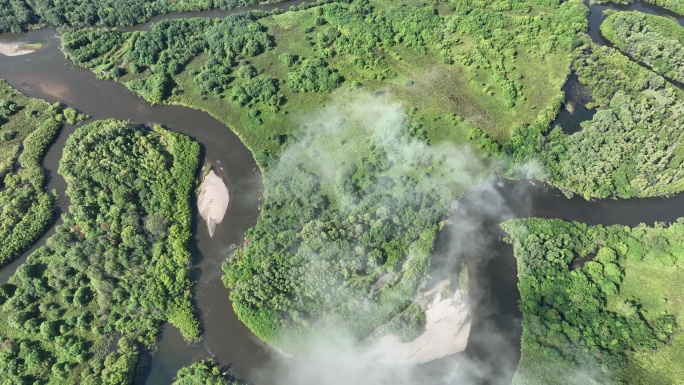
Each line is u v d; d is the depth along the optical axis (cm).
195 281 11044
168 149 13262
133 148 12925
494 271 11131
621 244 11000
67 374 9731
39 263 11106
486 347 10169
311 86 14225
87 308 10550
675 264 10656
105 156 12756
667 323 9806
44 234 11775
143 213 11938
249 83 14375
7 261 11294
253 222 11931
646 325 9881
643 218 11731
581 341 9744
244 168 12975
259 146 13325
